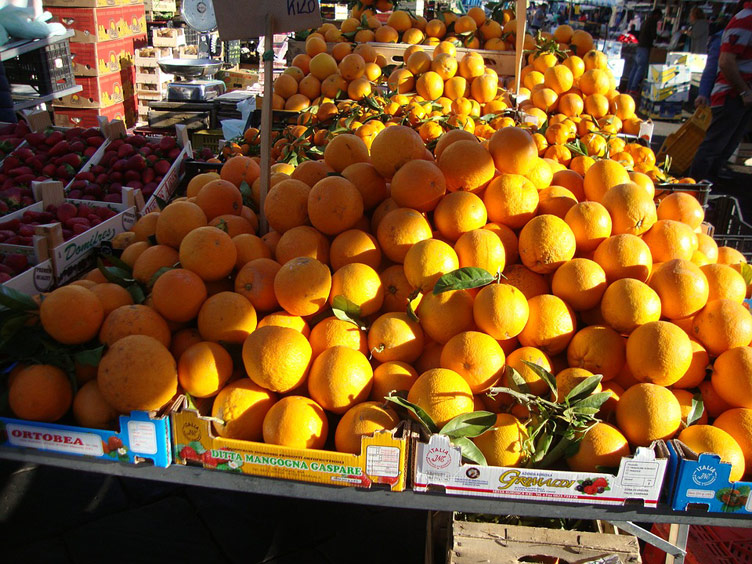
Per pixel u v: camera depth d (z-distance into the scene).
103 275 2.39
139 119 10.72
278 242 2.47
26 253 3.21
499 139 2.51
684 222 2.70
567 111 5.42
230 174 3.10
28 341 2.05
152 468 1.93
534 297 2.19
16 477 3.18
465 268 2.10
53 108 9.02
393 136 2.46
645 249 2.24
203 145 7.74
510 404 2.02
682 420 1.99
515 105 5.54
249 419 1.96
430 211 2.48
